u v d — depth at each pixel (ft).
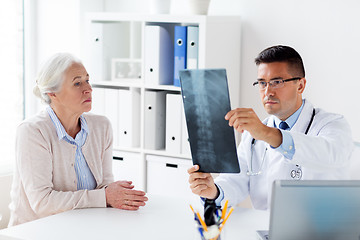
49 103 7.91
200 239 5.28
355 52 10.25
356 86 10.30
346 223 4.72
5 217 10.61
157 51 10.84
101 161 8.33
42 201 7.32
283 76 6.83
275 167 7.22
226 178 7.47
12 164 11.53
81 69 7.86
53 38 12.27
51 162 7.60
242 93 11.34
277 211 4.67
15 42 12.17
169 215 6.83
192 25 11.04
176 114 10.71
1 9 11.82
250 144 7.56
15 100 12.23
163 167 10.99
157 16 10.71
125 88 11.87
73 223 6.50
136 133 11.44
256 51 11.09
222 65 10.69
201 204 7.17
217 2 11.34
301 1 10.58
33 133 7.51
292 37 10.74
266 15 10.93
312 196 4.65
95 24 11.56
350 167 7.29
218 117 5.82
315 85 10.66
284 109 6.98
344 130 6.93
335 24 10.36
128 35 12.41
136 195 7.15
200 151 6.19
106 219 6.66
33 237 5.98
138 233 6.14
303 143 6.21
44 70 7.79
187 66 10.54
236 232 6.13
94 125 8.27
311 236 4.75
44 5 12.28
